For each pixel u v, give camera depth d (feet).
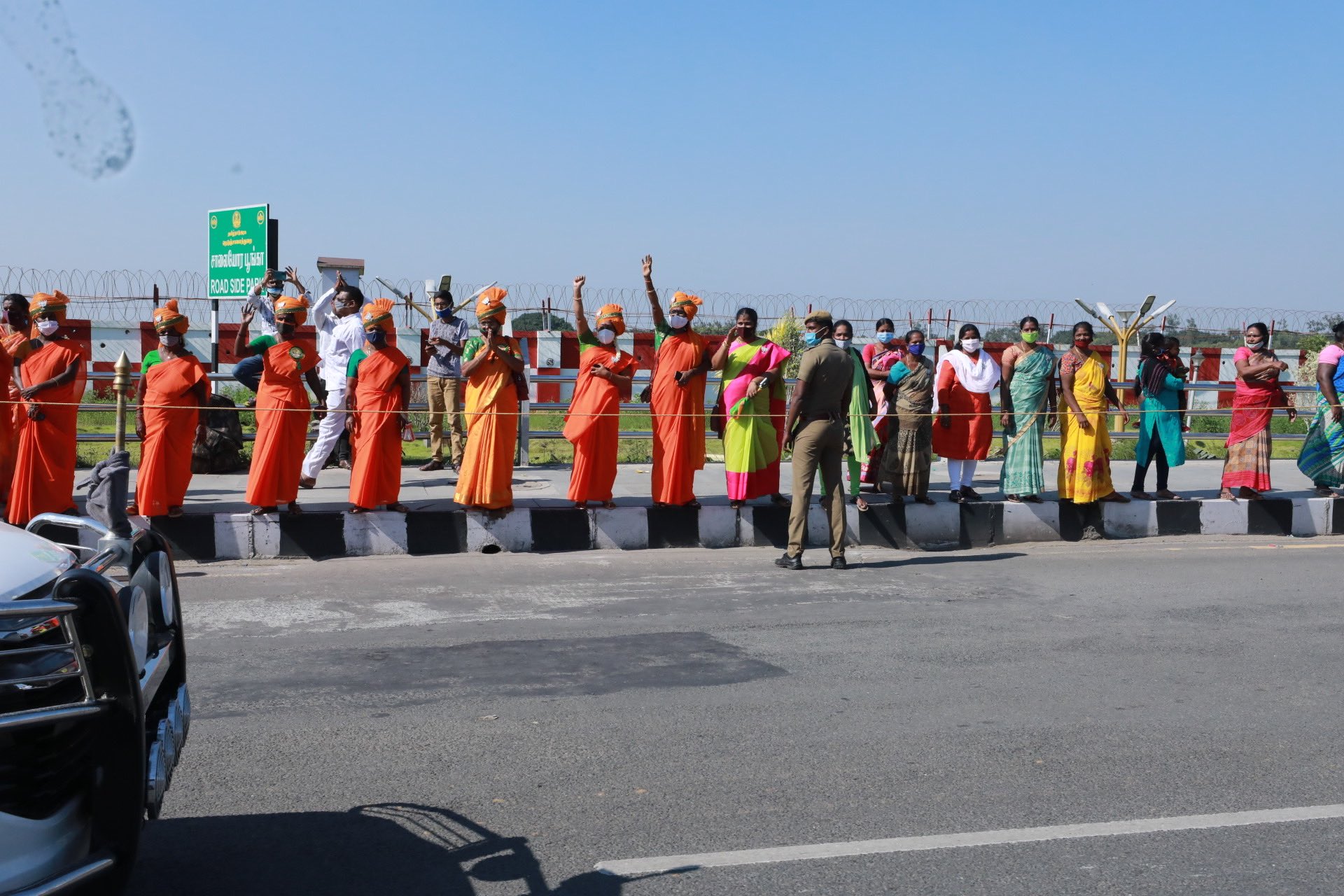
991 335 88.84
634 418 62.69
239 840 14.10
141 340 65.92
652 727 18.19
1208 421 72.38
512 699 19.48
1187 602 27.55
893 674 21.18
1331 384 39.83
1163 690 20.48
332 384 41.34
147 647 12.01
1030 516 36.73
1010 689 20.40
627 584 28.66
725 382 34.99
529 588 27.99
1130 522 37.78
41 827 9.96
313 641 22.77
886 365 42.34
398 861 13.58
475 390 32.24
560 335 70.03
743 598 27.30
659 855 13.78
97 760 10.36
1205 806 15.39
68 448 29.81
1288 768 16.81
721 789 15.80
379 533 31.81
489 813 14.97
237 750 16.97
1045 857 13.83
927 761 16.92
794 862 13.64
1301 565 32.73
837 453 31.22
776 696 19.79
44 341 29.91
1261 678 21.30
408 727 18.02
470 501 32.37
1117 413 38.40
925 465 35.83
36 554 11.59
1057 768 16.69
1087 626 24.95
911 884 13.09
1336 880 13.30
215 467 41.16
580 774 16.29
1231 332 81.56
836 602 27.02
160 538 13.66
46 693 10.34
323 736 17.58
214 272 52.01
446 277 43.62
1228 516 38.58
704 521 34.42
